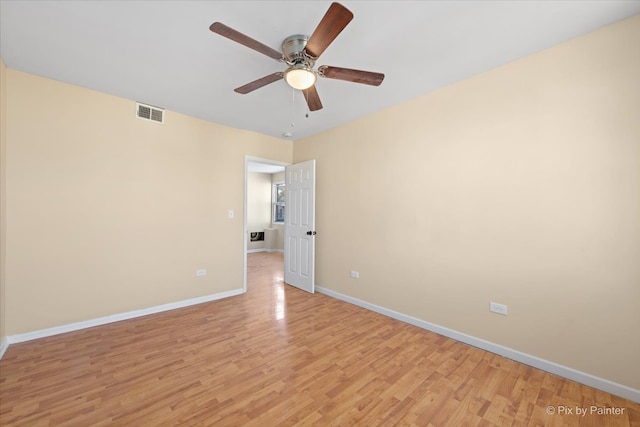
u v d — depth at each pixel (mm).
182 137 3246
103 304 2730
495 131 2221
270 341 2414
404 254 2877
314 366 2027
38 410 1550
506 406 1634
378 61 2107
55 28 1745
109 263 2762
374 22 1664
